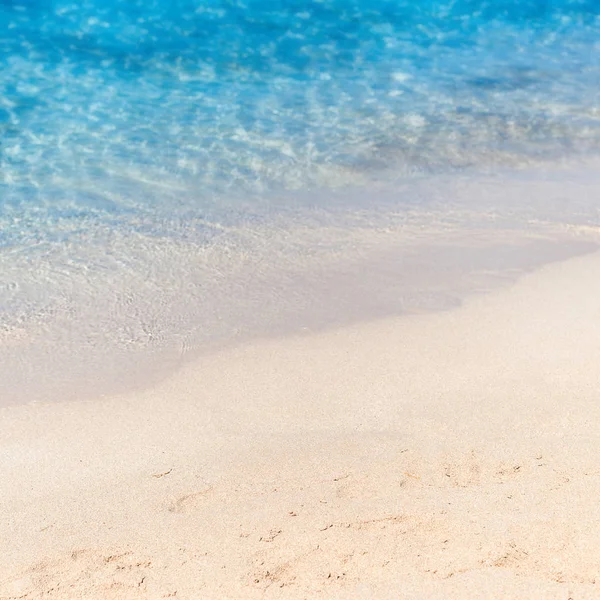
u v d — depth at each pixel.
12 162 8.05
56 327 5.65
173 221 7.14
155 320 5.75
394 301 5.97
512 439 4.27
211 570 3.42
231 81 10.28
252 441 4.39
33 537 3.69
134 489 4.03
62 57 10.70
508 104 9.91
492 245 6.81
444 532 3.56
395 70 10.83
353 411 4.64
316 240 6.90
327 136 8.94
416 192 7.81
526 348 5.25
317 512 3.76
